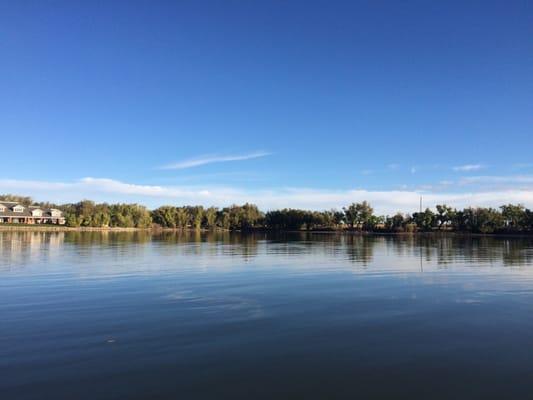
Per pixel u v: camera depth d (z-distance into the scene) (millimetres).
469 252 48719
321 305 18578
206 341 13297
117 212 174250
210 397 9391
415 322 15625
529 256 42750
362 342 13211
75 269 31281
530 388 9797
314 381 10227
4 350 12422
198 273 29203
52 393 9578
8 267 32375
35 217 181250
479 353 12180
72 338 13609
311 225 171875
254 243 72312
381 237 105000
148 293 21516
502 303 19000
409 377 10445
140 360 11586
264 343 13086
